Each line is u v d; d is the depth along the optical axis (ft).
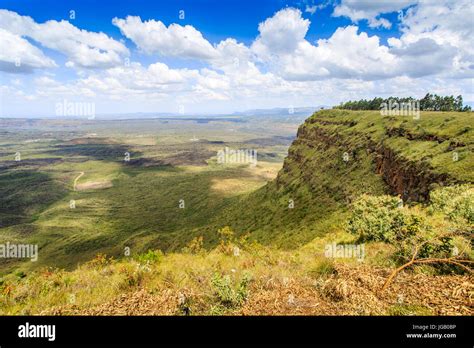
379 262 27.32
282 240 153.99
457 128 150.92
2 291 29.50
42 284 29.86
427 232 29.37
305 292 21.42
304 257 33.96
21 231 631.97
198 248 46.19
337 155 273.54
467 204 33.65
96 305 23.72
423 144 159.53
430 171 123.13
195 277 27.86
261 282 24.75
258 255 37.58
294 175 350.02
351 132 286.66
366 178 198.39
